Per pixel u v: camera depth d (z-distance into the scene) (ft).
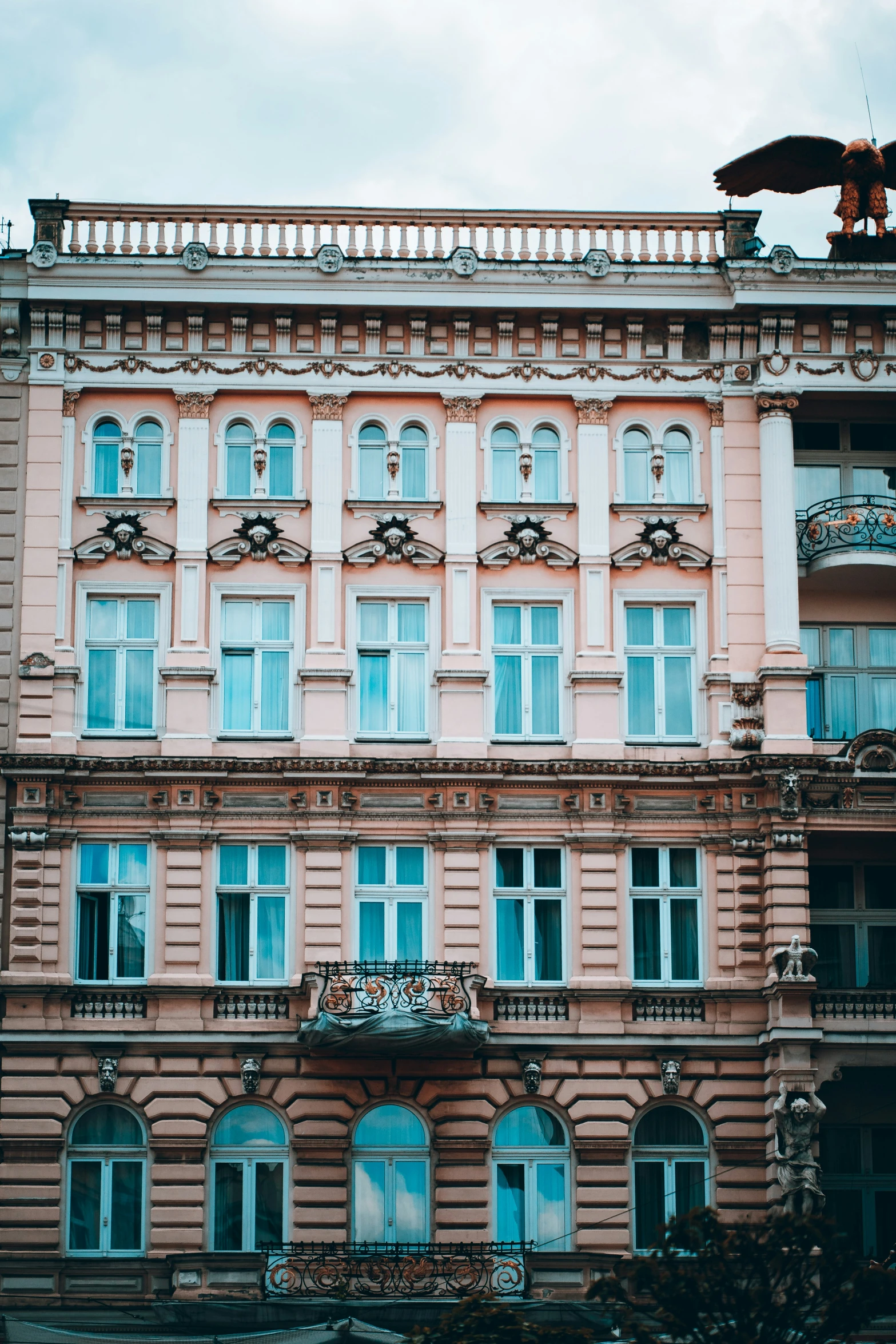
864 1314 112.47
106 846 149.89
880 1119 153.79
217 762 149.18
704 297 158.51
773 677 152.35
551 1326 119.14
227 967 148.56
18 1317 140.67
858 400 160.86
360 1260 140.36
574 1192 145.59
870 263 158.40
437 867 149.89
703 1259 112.88
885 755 151.33
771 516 155.94
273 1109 146.30
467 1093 146.30
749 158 163.84
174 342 157.48
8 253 157.07
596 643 154.20
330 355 157.89
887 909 156.97
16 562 153.58
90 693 152.56
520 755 152.56
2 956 146.82
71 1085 144.97
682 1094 147.23
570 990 147.95
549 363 158.81
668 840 151.43
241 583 154.40
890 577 158.20
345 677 152.05
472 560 155.12
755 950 149.48
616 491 157.38
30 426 155.43
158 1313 139.03
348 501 155.74
